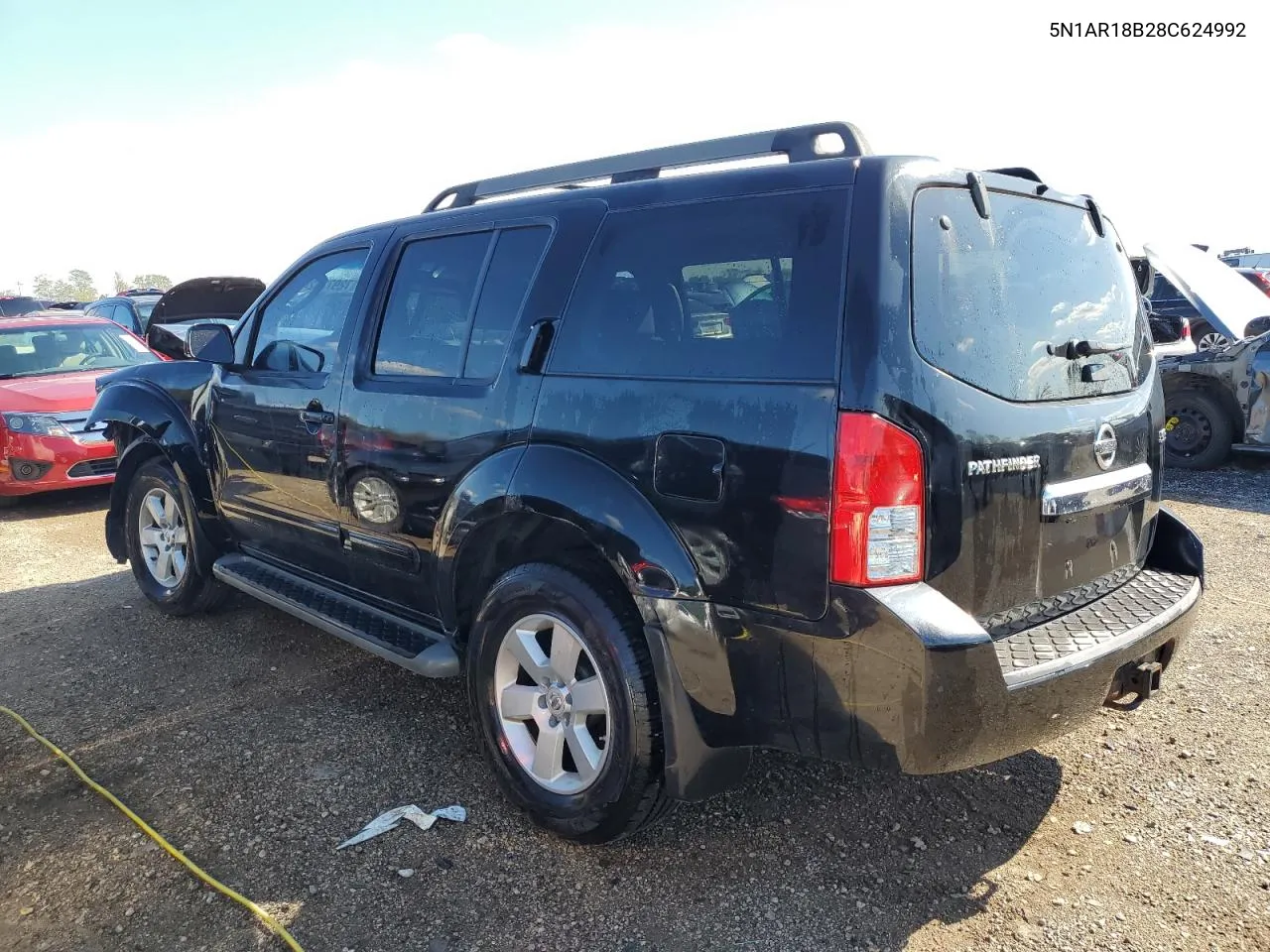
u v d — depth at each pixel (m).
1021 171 2.86
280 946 2.45
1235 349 7.97
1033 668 2.29
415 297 3.47
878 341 2.17
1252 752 3.29
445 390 3.16
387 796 3.17
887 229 2.24
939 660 2.11
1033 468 2.40
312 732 3.66
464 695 3.99
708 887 2.66
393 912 2.57
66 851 2.91
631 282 2.72
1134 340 3.05
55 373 8.82
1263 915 2.46
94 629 4.90
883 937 2.43
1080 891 2.59
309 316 3.97
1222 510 6.82
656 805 2.67
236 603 5.28
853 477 2.14
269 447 4.02
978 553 2.30
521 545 3.11
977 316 2.39
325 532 3.80
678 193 2.69
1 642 4.75
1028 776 3.20
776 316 2.36
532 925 2.51
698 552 2.42
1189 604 2.80
